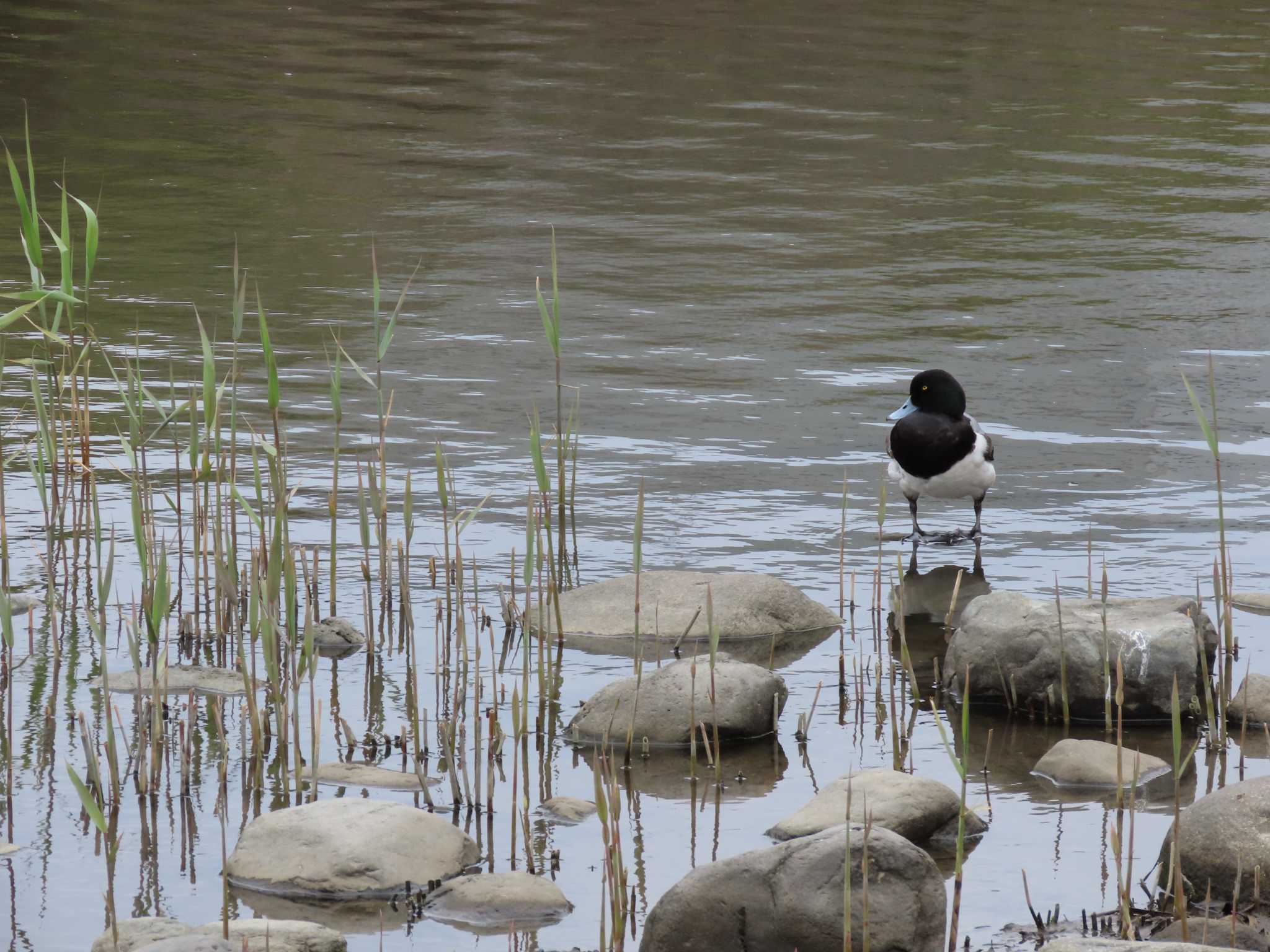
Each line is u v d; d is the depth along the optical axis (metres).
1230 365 19.14
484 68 41.28
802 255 24.72
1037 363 19.16
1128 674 9.98
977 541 13.45
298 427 16.12
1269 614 11.60
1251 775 9.10
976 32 47.66
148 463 14.77
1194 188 30.05
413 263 23.66
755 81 40.00
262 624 9.54
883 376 18.61
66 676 10.45
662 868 7.97
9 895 7.69
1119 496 14.55
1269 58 44.69
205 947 6.73
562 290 22.34
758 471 15.25
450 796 8.88
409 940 7.31
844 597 12.20
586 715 9.78
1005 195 29.25
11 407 16.28
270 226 25.80
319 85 38.69
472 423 16.48
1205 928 7.11
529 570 9.45
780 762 9.34
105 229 25.22
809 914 6.87
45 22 45.94
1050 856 8.12
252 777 9.09
